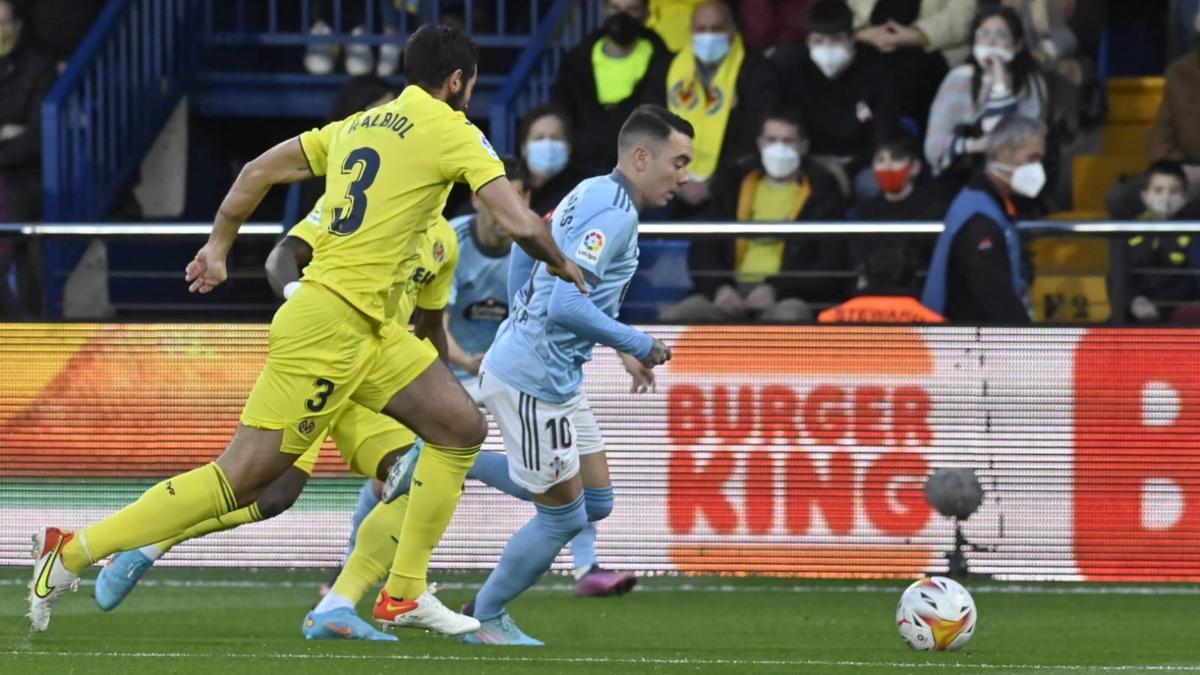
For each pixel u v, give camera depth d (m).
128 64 45.00
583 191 21.56
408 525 21.28
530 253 19.39
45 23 43.84
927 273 33.91
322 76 46.84
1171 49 46.69
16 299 35.50
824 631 24.91
